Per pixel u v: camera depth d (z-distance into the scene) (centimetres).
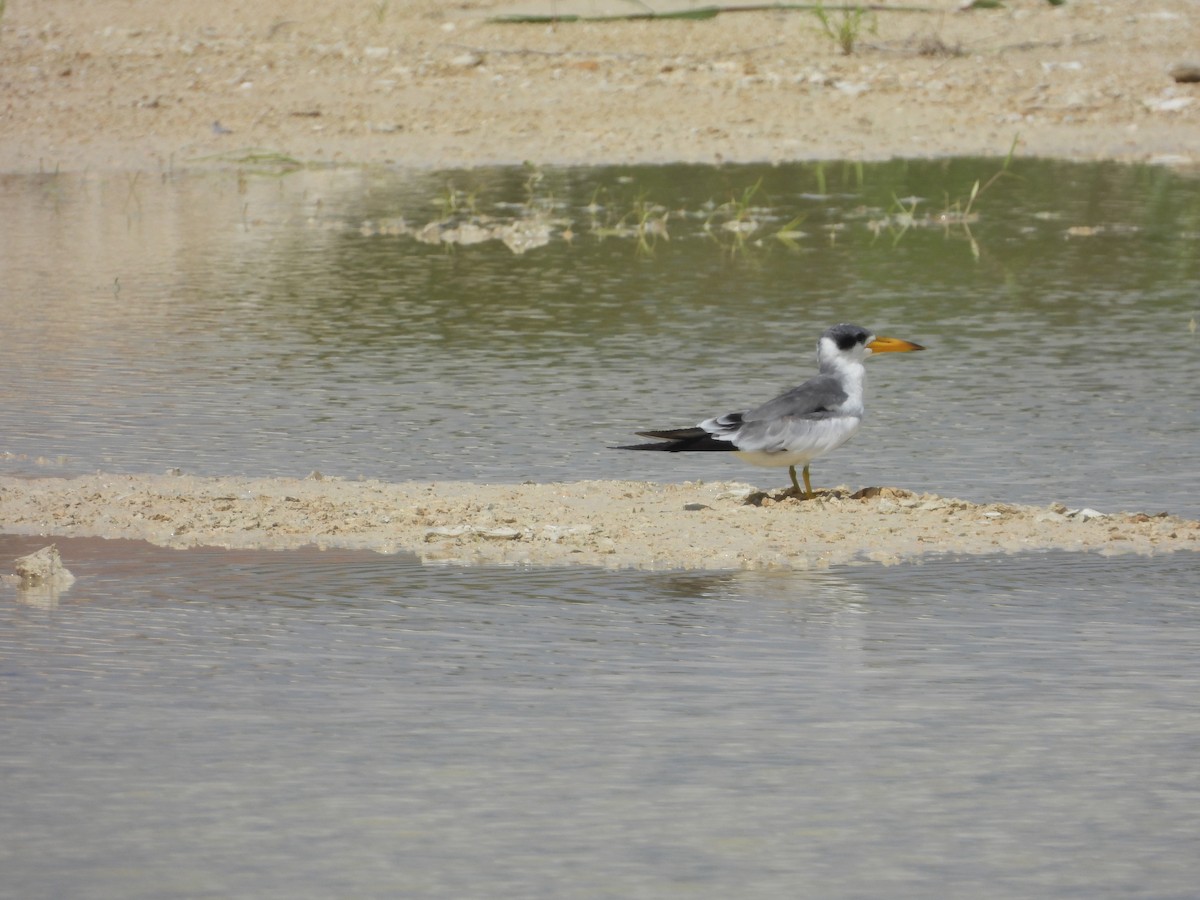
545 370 1822
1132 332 1970
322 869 696
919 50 3769
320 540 1219
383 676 926
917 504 1301
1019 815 746
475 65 3688
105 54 3781
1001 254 2417
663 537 1221
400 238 2570
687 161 3128
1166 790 773
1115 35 3891
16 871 695
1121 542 1207
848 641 986
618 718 862
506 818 743
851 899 672
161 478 1405
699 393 1716
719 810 751
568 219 2689
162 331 2000
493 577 1123
